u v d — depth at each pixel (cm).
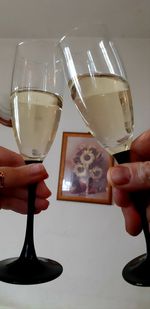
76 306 73
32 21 87
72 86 25
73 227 78
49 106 27
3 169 28
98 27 26
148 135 29
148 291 71
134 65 89
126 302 71
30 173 27
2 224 80
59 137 85
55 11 82
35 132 26
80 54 25
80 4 79
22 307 74
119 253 75
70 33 26
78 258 76
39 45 29
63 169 82
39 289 75
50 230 78
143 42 91
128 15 82
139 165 23
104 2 78
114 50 26
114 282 73
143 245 74
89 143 83
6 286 76
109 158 81
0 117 82
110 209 78
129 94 25
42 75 28
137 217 30
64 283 74
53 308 73
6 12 84
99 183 80
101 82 23
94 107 23
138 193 25
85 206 80
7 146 85
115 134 23
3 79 90
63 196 80
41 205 35
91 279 74
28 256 26
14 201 36
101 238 77
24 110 26
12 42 95
